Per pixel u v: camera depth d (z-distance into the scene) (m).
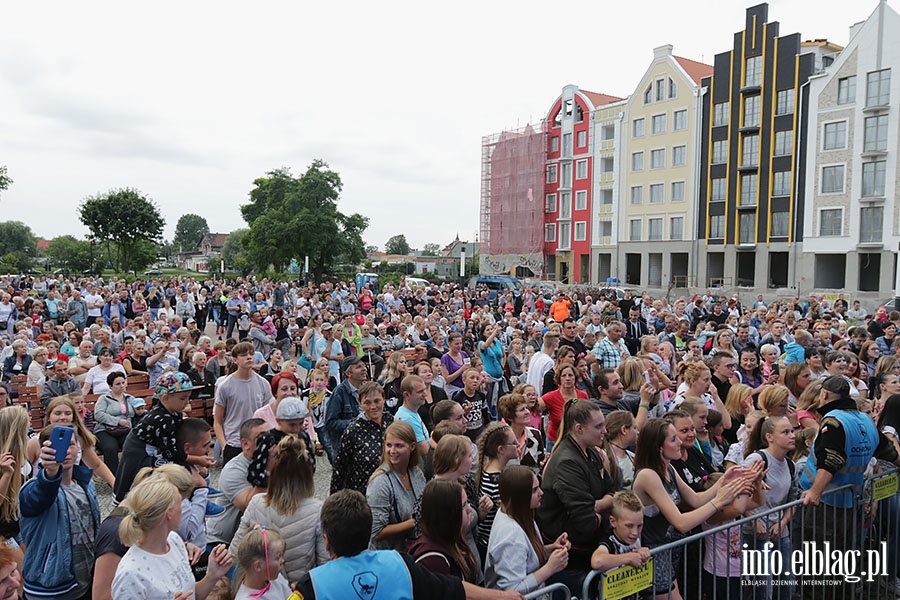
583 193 61.81
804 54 44.97
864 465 5.12
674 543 4.07
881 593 5.50
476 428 7.82
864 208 42.00
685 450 5.06
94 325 13.37
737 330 13.48
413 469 4.59
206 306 24.34
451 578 3.30
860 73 41.81
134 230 64.88
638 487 4.38
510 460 4.73
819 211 44.09
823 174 43.94
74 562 4.05
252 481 4.46
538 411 7.46
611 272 58.75
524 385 7.54
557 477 4.32
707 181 51.06
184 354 10.70
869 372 10.45
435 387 8.35
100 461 5.12
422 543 3.72
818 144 44.09
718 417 5.90
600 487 4.45
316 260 59.66
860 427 5.03
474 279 53.91
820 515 5.21
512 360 11.97
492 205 70.38
